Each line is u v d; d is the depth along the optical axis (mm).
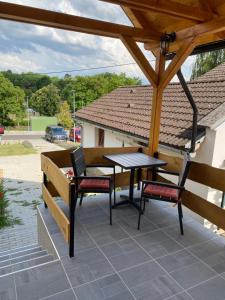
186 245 2844
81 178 3193
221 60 12094
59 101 43719
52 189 3750
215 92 6055
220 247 2824
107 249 2711
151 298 2053
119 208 3758
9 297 2004
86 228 3146
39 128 34375
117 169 8188
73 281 2207
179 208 3078
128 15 3957
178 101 6887
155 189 3201
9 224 6391
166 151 5699
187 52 3344
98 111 10516
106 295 2066
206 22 2982
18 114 35125
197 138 4863
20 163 14086
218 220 2982
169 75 3676
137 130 6672
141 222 3352
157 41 3773
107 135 9047
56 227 3115
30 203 8000
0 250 5160
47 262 2457
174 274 2352
